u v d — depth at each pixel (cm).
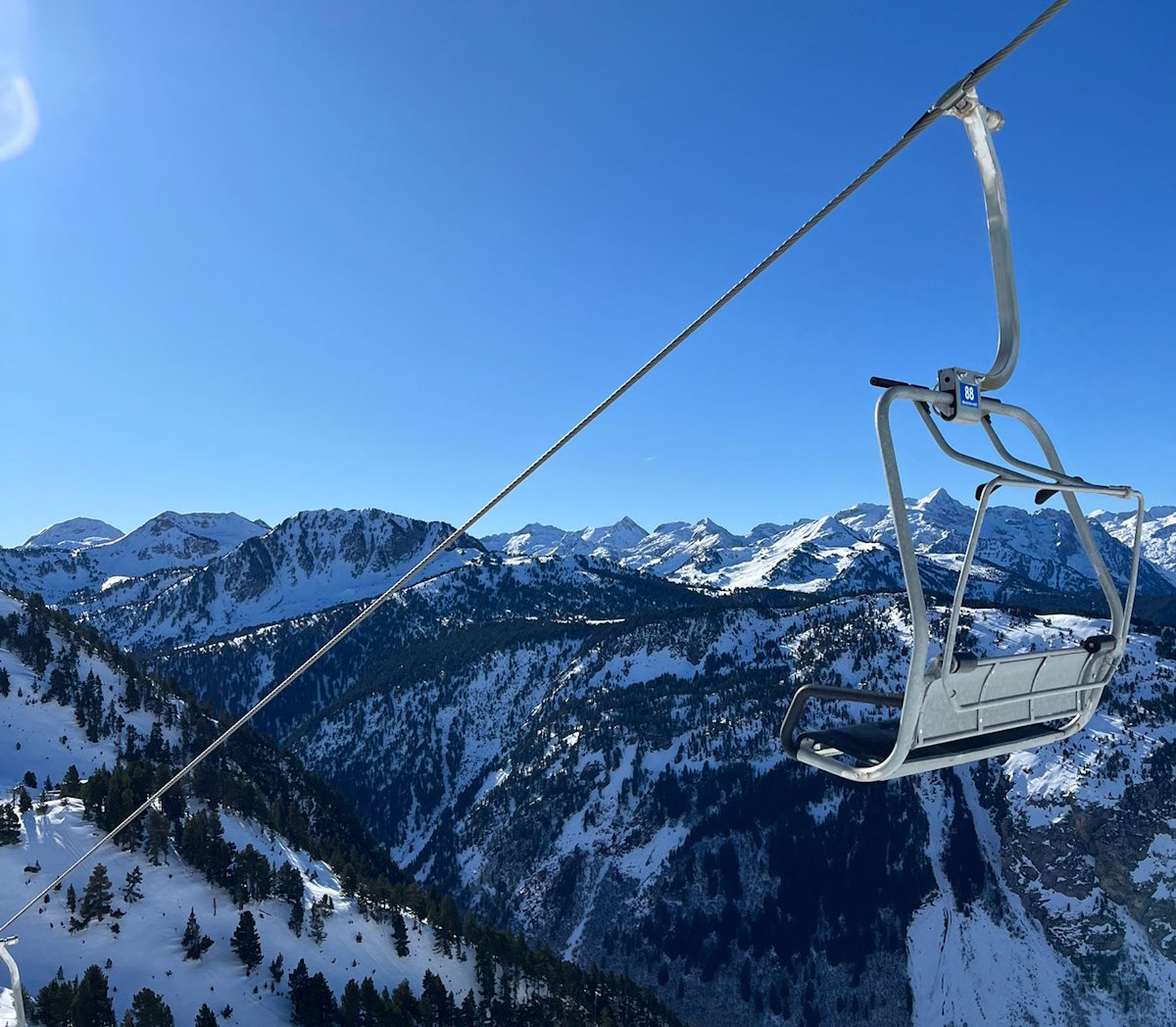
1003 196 541
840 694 511
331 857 17300
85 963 11112
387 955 13438
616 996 14175
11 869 12706
